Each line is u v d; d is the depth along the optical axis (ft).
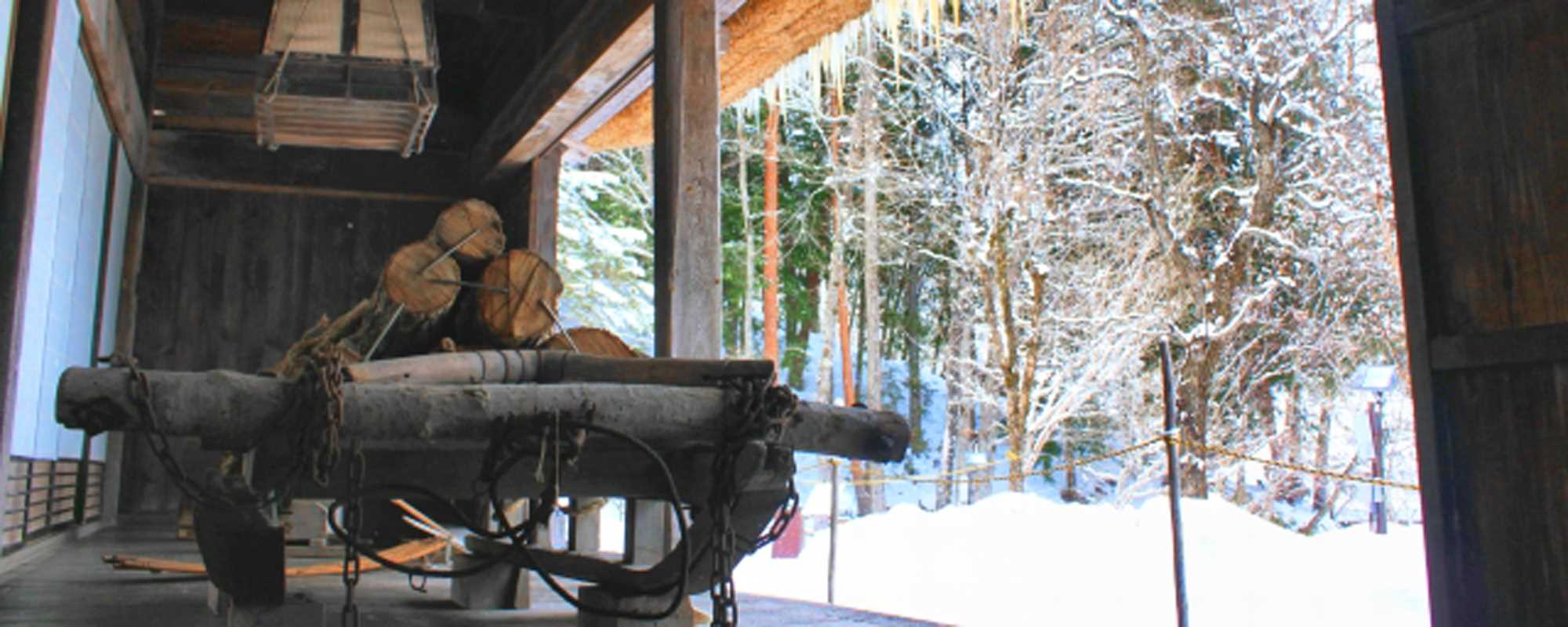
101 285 27.94
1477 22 8.48
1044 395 73.82
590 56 24.43
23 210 16.37
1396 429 66.54
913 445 92.68
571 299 80.59
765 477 10.21
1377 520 52.65
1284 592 31.40
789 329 100.94
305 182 35.68
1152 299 67.87
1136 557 36.76
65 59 19.62
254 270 35.40
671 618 11.72
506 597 14.90
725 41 24.45
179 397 8.61
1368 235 64.75
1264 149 64.08
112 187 28.40
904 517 46.73
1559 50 7.95
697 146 19.01
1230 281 64.49
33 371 19.13
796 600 17.38
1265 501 68.33
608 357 11.14
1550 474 7.86
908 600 34.83
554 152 31.68
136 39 30.07
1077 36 71.15
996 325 71.36
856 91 86.99
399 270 12.57
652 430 9.82
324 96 20.94
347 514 9.22
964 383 78.07
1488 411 8.29
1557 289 7.86
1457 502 8.41
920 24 24.61
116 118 27.40
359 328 13.42
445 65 36.96
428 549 16.90
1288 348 66.18
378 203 36.45
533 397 9.42
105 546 23.88
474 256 13.05
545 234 31.40
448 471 10.62
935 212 81.56
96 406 8.40
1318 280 67.82
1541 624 7.84
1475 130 8.45
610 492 11.18
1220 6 65.98
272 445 9.49
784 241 92.58
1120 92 73.51
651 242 90.63
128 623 13.12
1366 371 53.93
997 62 73.00
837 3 23.73
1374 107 66.23
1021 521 41.93
